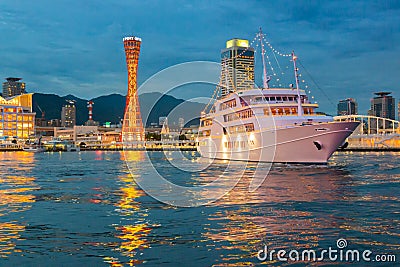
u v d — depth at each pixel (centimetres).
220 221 2289
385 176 4838
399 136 17000
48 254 1723
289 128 6034
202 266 1566
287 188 3694
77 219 2398
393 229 2066
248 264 1585
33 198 3278
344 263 1591
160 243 1869
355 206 2714
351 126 5656
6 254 1728
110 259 1655
